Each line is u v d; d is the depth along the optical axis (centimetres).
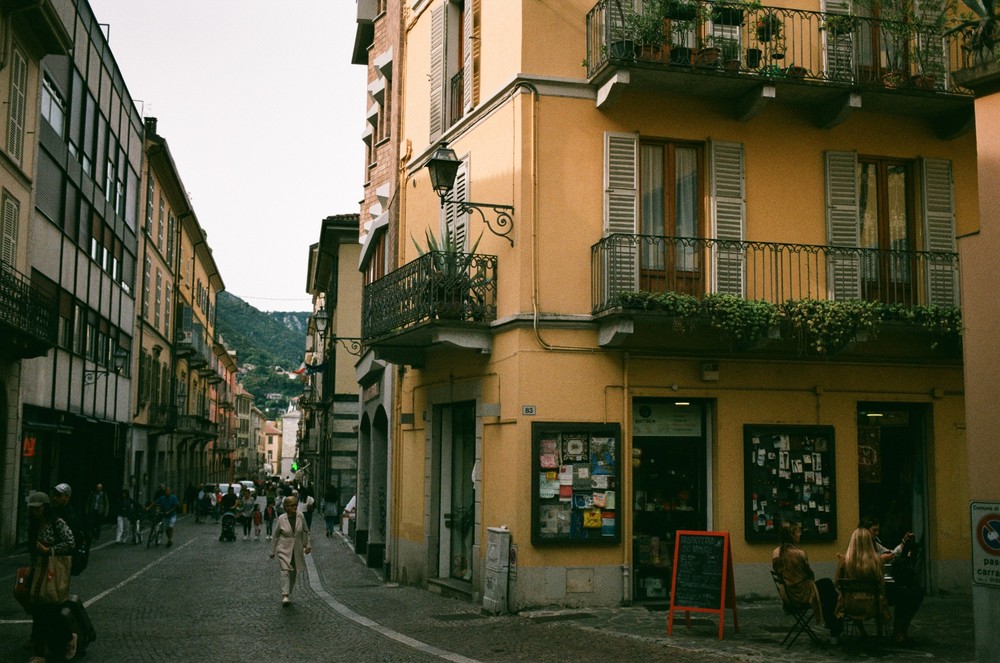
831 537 1397
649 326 1352
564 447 1333
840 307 1341
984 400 822
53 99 2425
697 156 1448
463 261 1435
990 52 853
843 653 976
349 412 4197
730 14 1424
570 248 1370
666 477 1398
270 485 5019
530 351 1339
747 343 1355
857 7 1507
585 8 1416
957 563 1441
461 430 1628
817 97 1432
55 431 2441
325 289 5219
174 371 4884
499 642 1079
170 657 1010
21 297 1975
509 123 1409
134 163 3631
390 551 1853
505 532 1316
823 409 1426
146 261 4006
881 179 1512
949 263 1482
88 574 1978
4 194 2011
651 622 1195
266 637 1145
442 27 1711
